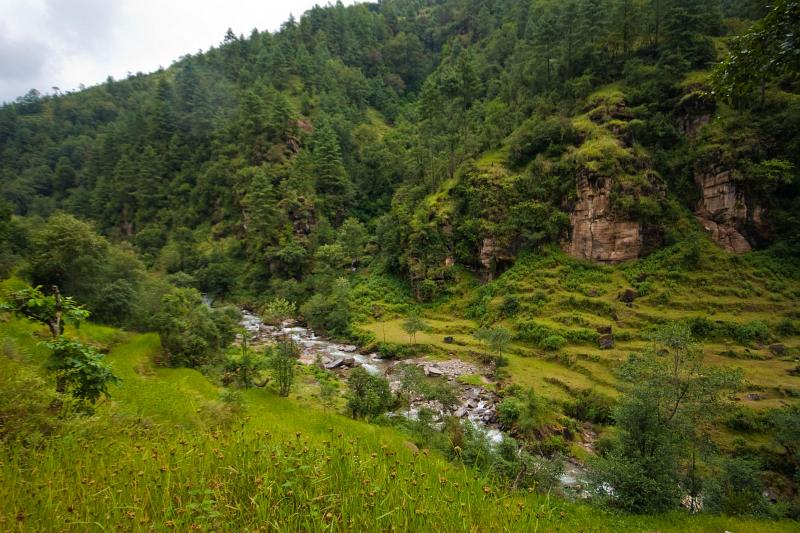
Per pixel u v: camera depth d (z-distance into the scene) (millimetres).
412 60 168125
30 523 3781
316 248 87562
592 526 9477
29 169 132500
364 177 110938
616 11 76312
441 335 60281
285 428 16047
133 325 38969
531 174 70875
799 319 45406
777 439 30016
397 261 78125
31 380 8172
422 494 4992
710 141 61375
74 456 5934
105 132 140375
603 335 48344
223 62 144250
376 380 34219
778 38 7758
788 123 57219
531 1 122188
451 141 88000
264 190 88312
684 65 67875
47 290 37656
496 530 4582
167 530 3859
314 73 139375
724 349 43094
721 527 14047
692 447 22391
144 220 110625
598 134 66438
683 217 60375
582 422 37094
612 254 60594
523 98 84500
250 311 78750
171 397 20422
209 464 5246
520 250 67938
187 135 118625
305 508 4199
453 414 37000
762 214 55906
